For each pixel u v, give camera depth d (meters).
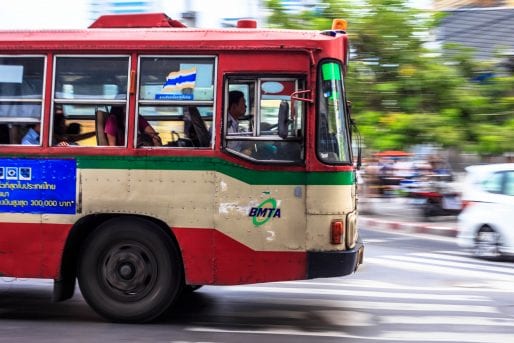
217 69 6.08
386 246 12.91
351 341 5.70
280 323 6.38
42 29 6.39
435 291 8.23
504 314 6.92
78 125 6.23
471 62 17.39
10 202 6.24
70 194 6.17
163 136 6.13
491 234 11.07
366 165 19.89
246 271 6.03
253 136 6.05
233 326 6.22
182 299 7.49
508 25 27.80
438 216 16.44
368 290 8.23
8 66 6.30
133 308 6.20
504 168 11.20
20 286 8.32
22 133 6.29
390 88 16.58
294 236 5.99
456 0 30.66
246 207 6.02
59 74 6.25
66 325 6.22
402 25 17.20
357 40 17.30
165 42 6.12
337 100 6.12
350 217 6.10
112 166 6.13
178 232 6.07
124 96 6.18
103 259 6.27
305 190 5.99
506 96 16.41
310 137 5.98
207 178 6.06
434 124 15.74
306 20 17.69
